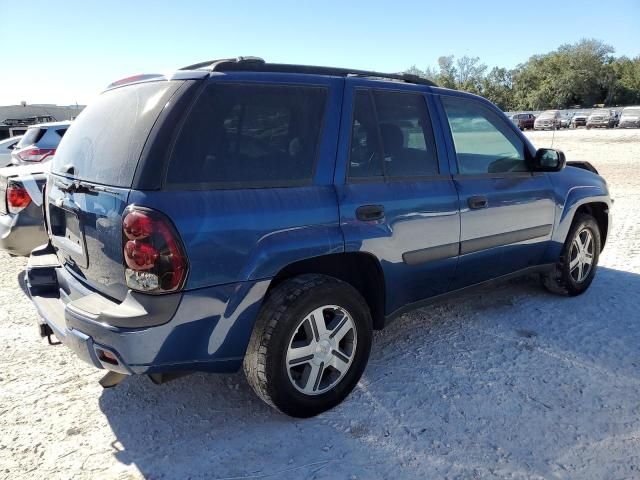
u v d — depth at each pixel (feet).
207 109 8.53
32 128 34.83
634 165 59.93
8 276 19.27
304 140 9.58
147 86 9.11
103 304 8.50
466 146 12.46
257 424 9.61
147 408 10.20
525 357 12.03
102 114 9.66
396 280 10.88
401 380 11.05
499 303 15.51
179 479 8.21
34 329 14.11
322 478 8.18
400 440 9.07
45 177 16.15
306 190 9.41
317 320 9.45
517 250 13.67
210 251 8.16
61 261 10.61
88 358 8.38
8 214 16.24
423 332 13.48
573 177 15.42
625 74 292.40
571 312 14.75
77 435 9.36
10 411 10.12
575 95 299.99
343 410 9.98
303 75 9.87
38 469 8.47
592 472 8.23
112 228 8.18
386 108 10.95
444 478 8.14
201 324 8.29
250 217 8.59
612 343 12.74
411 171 11.19
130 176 8.04
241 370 11.73
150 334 7.89
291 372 9.46
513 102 320.91
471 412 9.86
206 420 9.78
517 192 13.32
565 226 14.87
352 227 9.81
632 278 17.90
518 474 8.20
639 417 9.67
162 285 7.83
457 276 12.33
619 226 26.68
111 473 8.38
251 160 8.90
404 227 10.71
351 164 10.13
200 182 8.29
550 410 9.90
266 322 8.93
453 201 11.68
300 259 9.15
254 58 9.75
